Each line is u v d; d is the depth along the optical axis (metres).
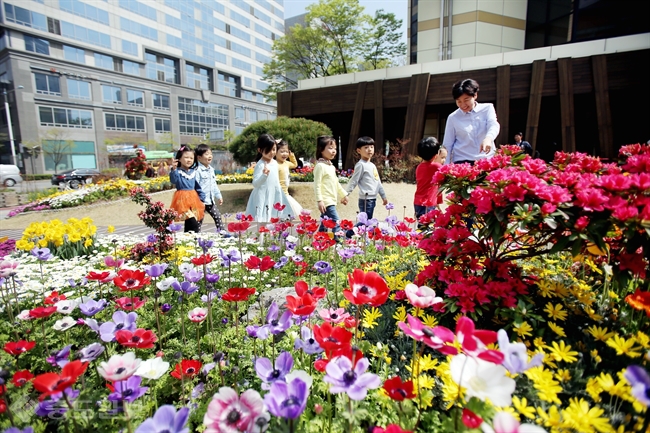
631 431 0.96
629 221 1.16
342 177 11.91
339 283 2.60
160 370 1.19
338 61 26.22
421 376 1.26
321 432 1.12
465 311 1.52
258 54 58.31
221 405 0.85
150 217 3.34
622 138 13.34
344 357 0.97
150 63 40.66
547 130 14.69
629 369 0.73
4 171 21.39
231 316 2.20
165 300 2.45
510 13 16.23
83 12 33.53
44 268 3.21
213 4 48.72
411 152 14.15
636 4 12.89
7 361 1.73
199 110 47.22
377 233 2.95
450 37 16.53
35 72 30.56
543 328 1.45
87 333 1.93
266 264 1.81
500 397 0.79
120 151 34.81
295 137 11.36
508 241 1.94
